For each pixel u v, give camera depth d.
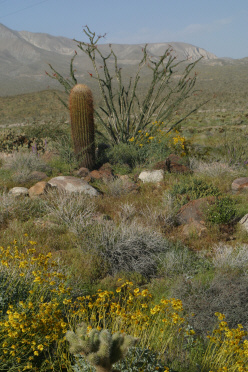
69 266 5.45
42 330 3.08
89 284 5.15
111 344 2.28
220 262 5.77
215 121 36.16
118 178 10.80
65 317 3.82
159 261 6.14
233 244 6.82
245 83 147.38
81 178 11.03
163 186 10.09
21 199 8.89
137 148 13.45
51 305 3.29
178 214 7.94
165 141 13.37
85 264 5.65
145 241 6.43
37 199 8.90
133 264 5.87
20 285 3.70
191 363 3.36
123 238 6.33
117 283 5.29
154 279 5.56
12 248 5.96
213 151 13.87
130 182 10.30
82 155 12.05
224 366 2.88
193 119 39.50
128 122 14.37
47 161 12.99
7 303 3.49
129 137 14.34
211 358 3.21
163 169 11.39
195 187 9.28
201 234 7.23
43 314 3.06
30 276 4.05
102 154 12.96
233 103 68.75
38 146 15.51
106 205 8.85
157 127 13.95
